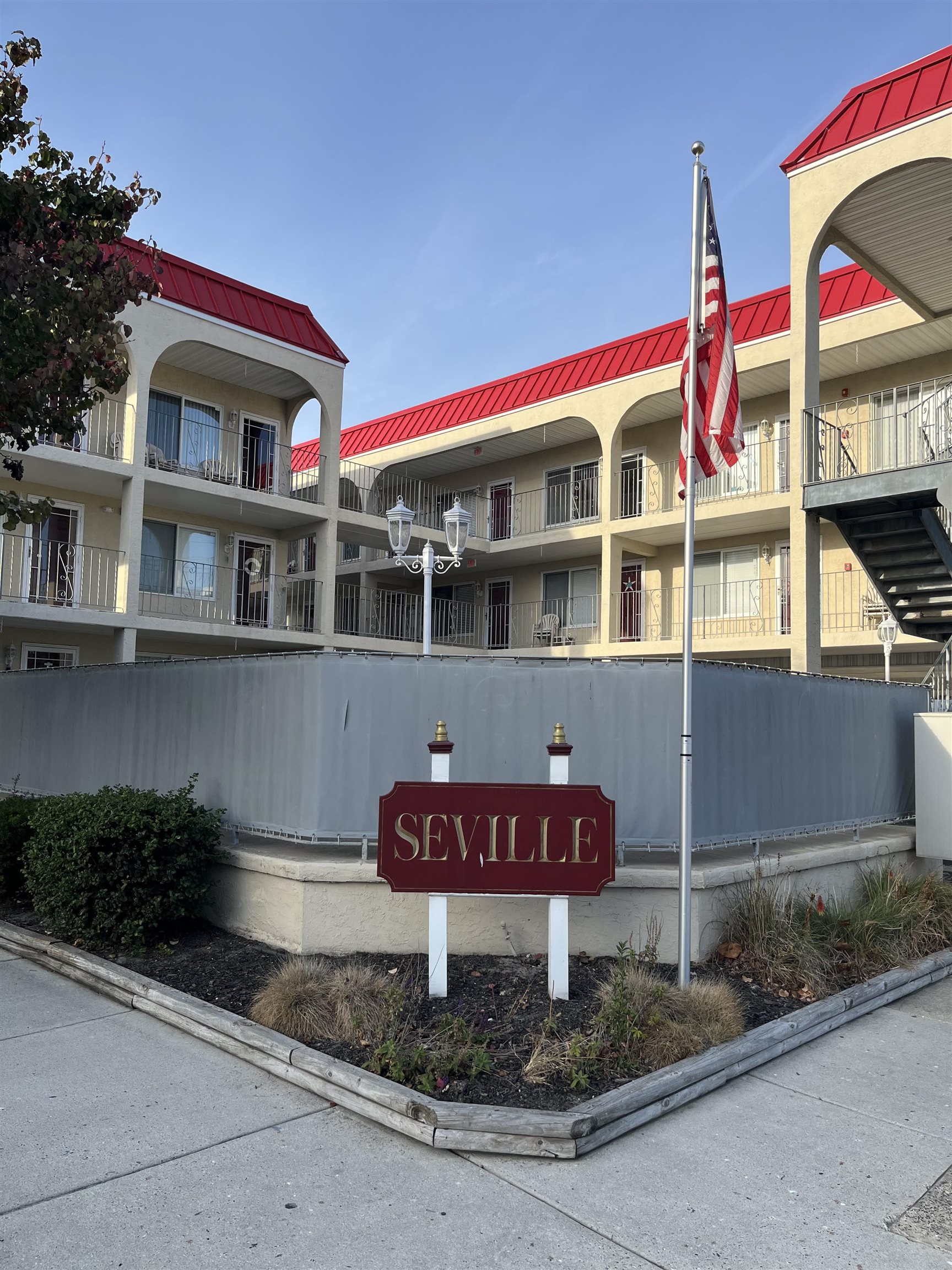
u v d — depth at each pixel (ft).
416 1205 11.64
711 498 65.77
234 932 23.47
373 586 84.89
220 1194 11.77
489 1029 16.89
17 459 25.96
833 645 56.18
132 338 56.85
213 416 67.67
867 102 40.57
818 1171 12.73
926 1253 10.78
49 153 23.43
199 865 23.39
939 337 54.75
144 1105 14.38
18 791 35.04
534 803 18.43
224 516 67.31
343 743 21.86
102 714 30.48
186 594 65.46
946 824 28.30
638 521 67.26
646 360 68.33
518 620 82.48
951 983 22.33
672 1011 17.11
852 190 39.88
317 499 77.00
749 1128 14.05
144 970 20.74
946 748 28.50
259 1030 16.70
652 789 21.72
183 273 60.90
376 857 22.75
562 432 76.02
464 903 21.42
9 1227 10.91
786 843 27.20
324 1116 14.14
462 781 21.80
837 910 23.99
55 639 58.95
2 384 22.07
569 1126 13.02
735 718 23.41
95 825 22.03
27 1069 15.75
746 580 65.26
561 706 22.00
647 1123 14.14
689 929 18.78
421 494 84.28
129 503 56.49
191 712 26.25
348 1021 16.65
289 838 22.33
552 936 18.51
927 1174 12.67
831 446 49.03
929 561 41.37
